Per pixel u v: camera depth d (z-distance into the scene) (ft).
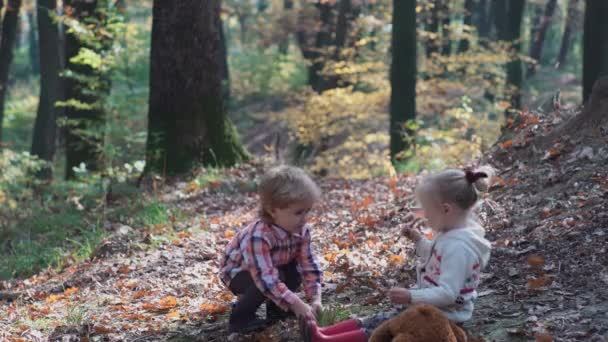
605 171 19.11
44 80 53.31
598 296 12.71
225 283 13.07
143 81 92.07
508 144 24.57
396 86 43.27
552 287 13.46
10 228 30.09
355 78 50.31
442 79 49.42
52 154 54.60
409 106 43.27
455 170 10.36
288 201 11.41
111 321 15.58
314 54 74.64
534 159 22.61
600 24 29.43
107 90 41.32
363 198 26.27
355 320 10.93
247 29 123.75
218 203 28.89
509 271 14.76
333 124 50.65
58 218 30.04
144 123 60.54
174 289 17.81
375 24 53.83
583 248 14.93
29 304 18.72
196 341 13.57
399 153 41.27
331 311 13.41
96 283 19.34
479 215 19.29
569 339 11.18
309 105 49.34
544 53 120.16
